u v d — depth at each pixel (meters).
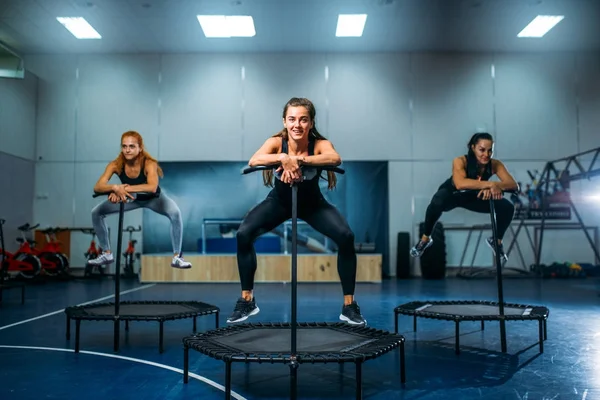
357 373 1.88
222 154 9.42
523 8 7.79
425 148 9.48
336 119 9.51
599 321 4.02
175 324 3.92
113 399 2.04
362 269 8.01
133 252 8.87
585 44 9.29
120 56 9.59
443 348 3.01
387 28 8.54
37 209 9.34
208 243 8.54
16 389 2.17
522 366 2.56
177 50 9.46
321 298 5.75
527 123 9.52
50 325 3.87
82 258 9.18
